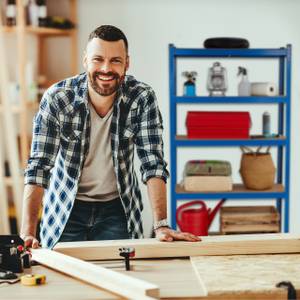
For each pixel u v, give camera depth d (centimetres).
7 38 482
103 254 190
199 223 409
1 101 432
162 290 158
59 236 248
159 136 238
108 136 240
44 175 222
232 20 479
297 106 481
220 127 412
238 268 173
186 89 422
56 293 155
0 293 156
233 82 480
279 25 478
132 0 479
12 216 458
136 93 235
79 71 486
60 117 230
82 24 482
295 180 486
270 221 409
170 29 481
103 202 254
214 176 416
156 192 227
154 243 191
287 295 151
